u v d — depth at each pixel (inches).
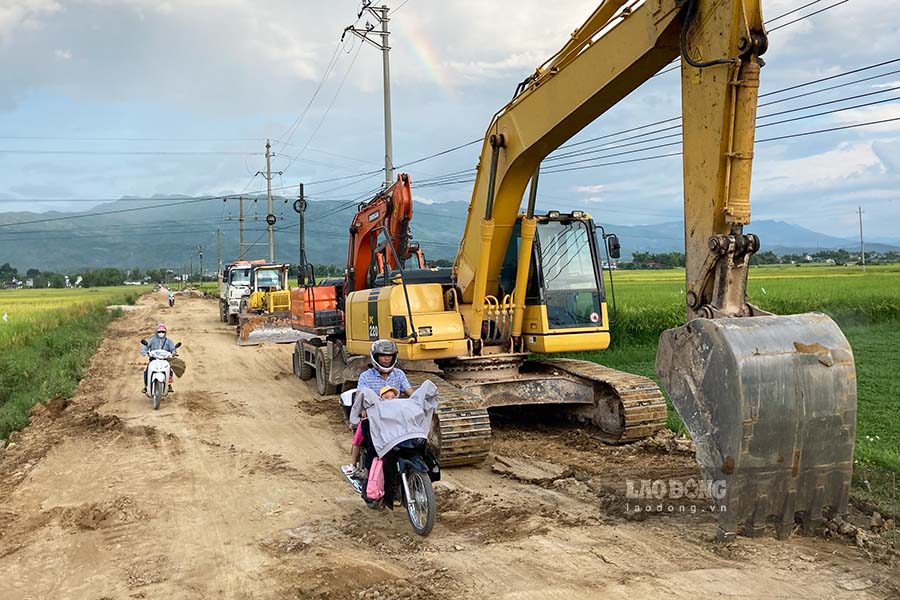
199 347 979.3
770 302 1034.7
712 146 231.6
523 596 192.9
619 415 370.6
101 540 258.1
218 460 372.2
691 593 188.2
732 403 209.3
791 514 216.4
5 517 286.7
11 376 619.8
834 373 217.2
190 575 223.1
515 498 283.1
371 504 266.4
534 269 394.6
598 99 287.1
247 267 1439.5
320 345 598.9
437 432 333.7
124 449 402.6
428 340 379.9
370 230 554.6
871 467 290.0
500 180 352.5
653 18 248.8
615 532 237.1
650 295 1216.8
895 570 197.0
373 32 994.1
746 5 221.6
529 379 389.1
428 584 204.7
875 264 4333.2
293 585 210.8
